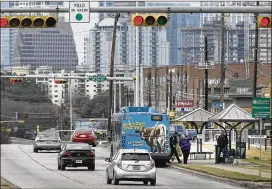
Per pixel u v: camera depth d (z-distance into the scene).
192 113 67.50
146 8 33.16
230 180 45.84
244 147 65.12
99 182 45.22
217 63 147.88
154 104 143.38
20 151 87.69
